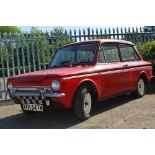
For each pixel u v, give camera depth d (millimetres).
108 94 4551
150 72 5766
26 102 4039
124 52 5125
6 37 6234
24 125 4113
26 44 6445
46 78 3795
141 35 8125
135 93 5406
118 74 4762
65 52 4730
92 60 4410
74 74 3895
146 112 4441
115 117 4242
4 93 6781
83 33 7074
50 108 3916
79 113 4012
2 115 4898
